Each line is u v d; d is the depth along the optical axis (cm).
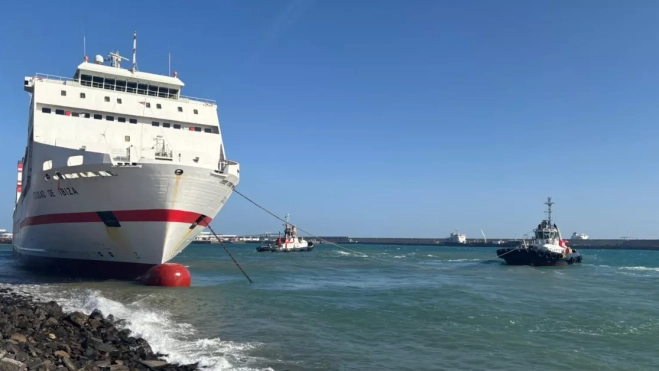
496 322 1992
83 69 3017
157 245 2562
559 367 1362
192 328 1700
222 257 7912
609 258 10212
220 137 3262
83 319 1659
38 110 2797
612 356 1492
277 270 4928
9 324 1446
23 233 3506
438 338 1673
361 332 1741
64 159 2495
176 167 2364
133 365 1181
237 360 1295
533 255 6512
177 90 3334
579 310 2356
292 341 1549
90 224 2545
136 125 2980
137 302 2212
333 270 5275
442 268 6012
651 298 2914
